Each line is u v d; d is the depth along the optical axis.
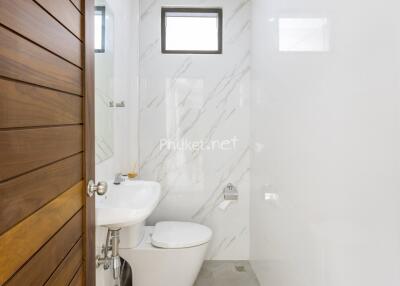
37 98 0.67
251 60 2.58
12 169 0.58
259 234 2.30
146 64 2.62
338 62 1.08
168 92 2.63
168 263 2.04
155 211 2.67
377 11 0.85
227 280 2.39
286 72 1.66
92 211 1.07
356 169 0.96
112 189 1.79
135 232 2.04
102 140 1.80
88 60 1.00
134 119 2.55
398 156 0.77
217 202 2.68
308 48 1.35
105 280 1.69
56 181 0.78
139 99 2.62
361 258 0.94
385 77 0.82
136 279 2.05
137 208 1.37
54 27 0.76
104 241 1.65
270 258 1.98
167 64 2.62
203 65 2.63
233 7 2.62
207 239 2.13
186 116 2.64
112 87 2.01
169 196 2.67
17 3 0.59
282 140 1.72
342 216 1.05
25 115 0.62
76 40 0.92
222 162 2.66
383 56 0.82
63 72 0.82
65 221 0.84
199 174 2.66
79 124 0.95
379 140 0.84
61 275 0.81
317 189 1.25
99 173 1.75
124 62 2.33
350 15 0.99
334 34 1.11
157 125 2.64
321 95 1.22
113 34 2.03
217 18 2.67
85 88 0.98
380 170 0.84
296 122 1.50
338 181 1.08
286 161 1.66
